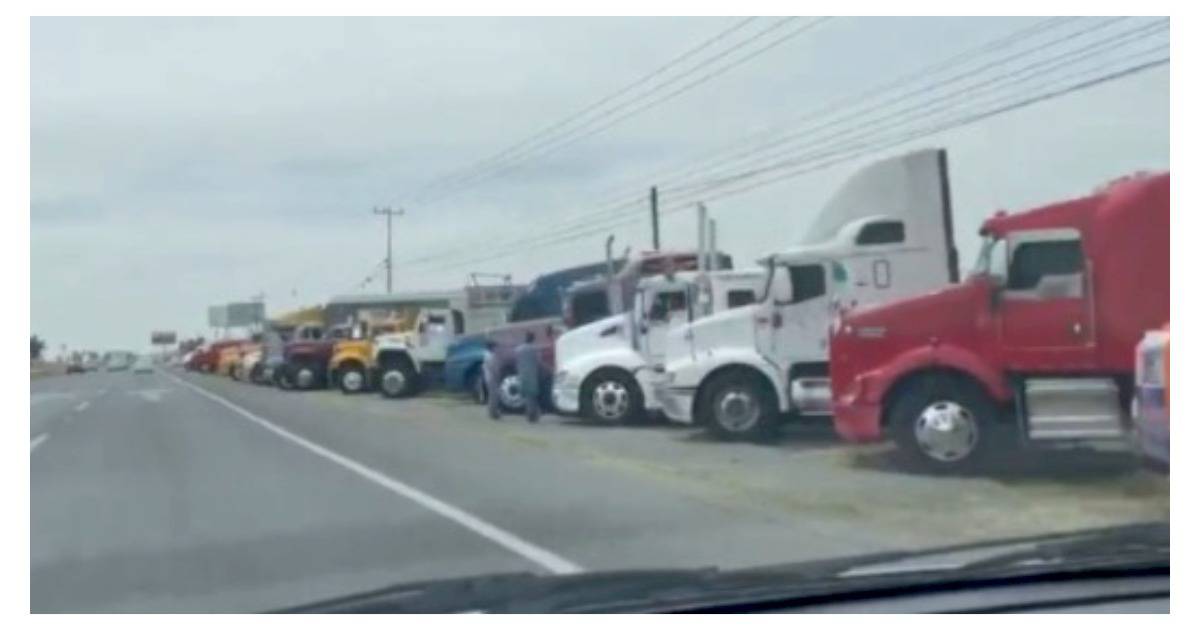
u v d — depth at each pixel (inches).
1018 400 592.4
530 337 1051.3
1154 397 501.7
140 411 1173.1
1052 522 461.7
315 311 1664.6
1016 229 592.7
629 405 927.7
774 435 765.3
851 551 412.5
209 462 711.7
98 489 591.8
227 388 1637.6
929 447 601.3
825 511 497.4
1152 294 574.2
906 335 608.1
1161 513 471.5
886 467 626.5
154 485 608.4
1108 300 580.4
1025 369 591.5
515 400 1067.9
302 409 1202.6
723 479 598.9
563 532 457.7
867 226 724.7
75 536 456.8
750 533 450.0
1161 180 570.6
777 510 501.4
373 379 1481.3
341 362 1509.6
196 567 400.5
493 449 771.4
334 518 498.9
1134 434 561.3
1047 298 590.2
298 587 368.2
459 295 1530.5
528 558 409.4
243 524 486.6
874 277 723.4
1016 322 592.7
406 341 1423.5
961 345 600.1
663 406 809.5
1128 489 536.7
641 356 925.8
